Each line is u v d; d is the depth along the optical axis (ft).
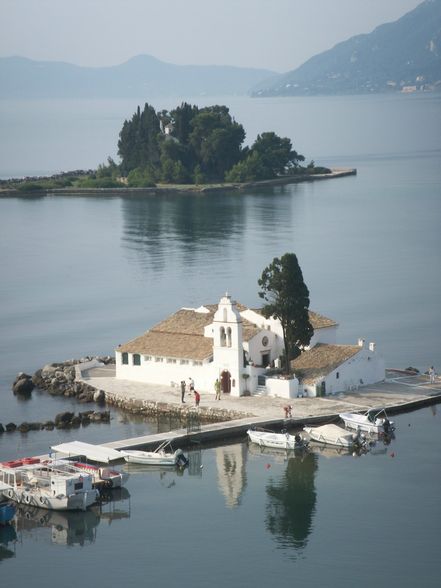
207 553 417.90
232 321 585.63
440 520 438.81
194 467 504.43
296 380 584.81
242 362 590.55
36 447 532.73
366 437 536.01
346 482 480.64
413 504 454.40
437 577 394.11
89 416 574.56
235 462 509.76
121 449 514.68
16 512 462.19
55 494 458.91
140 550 422.82
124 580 400.67
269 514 449.89
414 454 510.99
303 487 476.95
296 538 427.33
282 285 593.01
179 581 396.98
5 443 540.11
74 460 500.33
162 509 459.32
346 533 429.79
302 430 544.62
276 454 519.60
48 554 422.82
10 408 602.85
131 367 631.56
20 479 473.26
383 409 561.84
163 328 640.17
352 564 404.98
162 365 618.85
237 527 439.22
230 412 560.61
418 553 411.75
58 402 612.29
